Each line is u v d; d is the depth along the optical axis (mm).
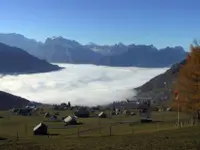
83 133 94438
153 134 50719
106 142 45625
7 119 164000
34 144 48875
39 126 102938
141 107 153375
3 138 84188
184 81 64875
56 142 50594
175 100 68812
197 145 38656
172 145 39406
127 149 39250
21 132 109500
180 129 54469
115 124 130375
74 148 42562
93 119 163750
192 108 66375
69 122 140000
